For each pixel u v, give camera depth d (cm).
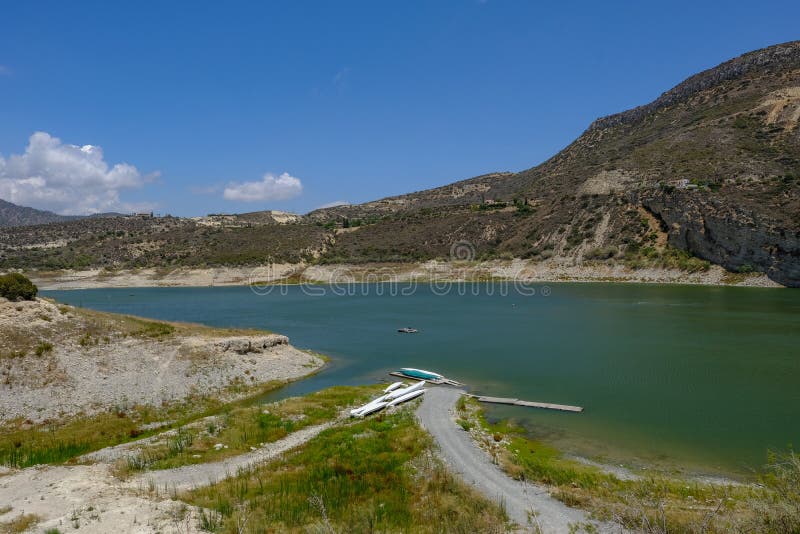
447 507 1809
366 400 3425
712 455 2483
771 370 4125
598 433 2820
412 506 1844
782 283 10019
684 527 1526
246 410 3111
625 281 12075
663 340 5506
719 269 11138
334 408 3241
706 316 7012
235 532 1527
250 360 4159
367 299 11006
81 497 1797
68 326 3628
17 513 1641
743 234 10762
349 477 2108
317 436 2689
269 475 2141
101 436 2753
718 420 2988
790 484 1670
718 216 11256
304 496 1892
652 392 3603
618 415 3120
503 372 4334
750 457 2450
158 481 2100
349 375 4372
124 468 2228
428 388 3862
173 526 1543
